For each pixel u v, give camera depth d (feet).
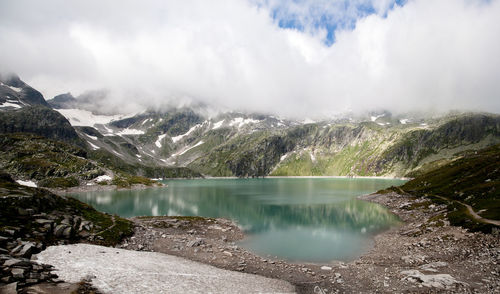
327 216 311.88
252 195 572.10
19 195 163.32
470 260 129.70
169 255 151.94
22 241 118.42
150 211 357.61
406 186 474.90
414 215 279.49
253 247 187.83
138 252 147.54
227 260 149.18
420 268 123.95
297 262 153.89
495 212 190.49
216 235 220.02
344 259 160.04
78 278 90.84
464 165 415.64
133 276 101.35
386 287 107.14
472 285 100.42
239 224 270.26
